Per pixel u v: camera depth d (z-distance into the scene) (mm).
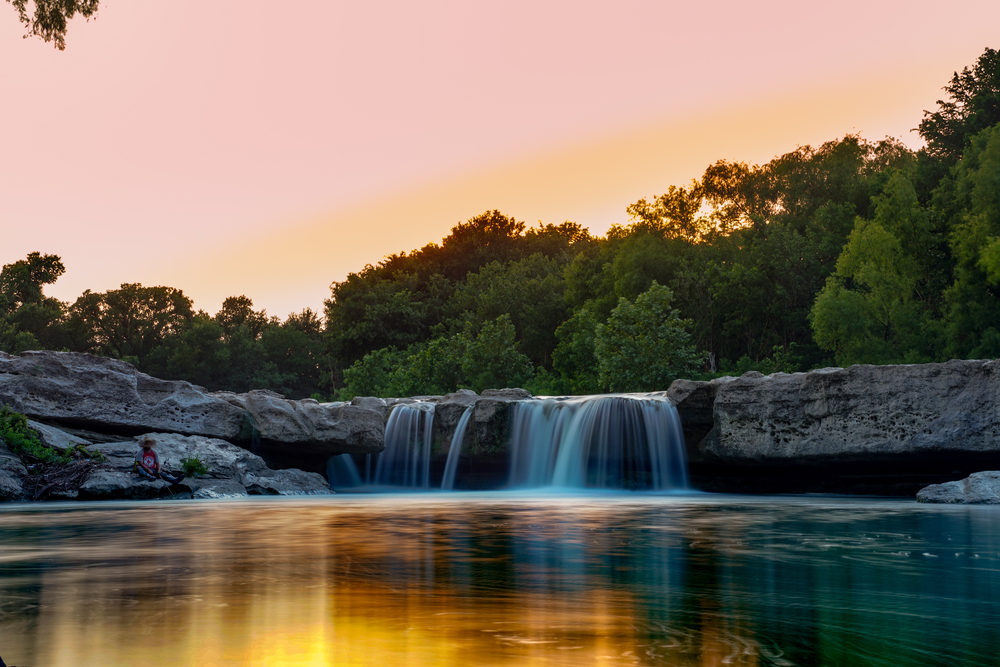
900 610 3338
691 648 2627
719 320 42719
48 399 17828
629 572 4539
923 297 35438
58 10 19688
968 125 41438
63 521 9148
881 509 11570
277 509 11883
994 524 8516
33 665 2422
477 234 86062
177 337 92812
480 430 22234
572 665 2393
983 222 31328
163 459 17328
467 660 2457
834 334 31828
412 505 13141
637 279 42750
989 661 2469
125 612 3268
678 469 20219
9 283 52344
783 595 3727
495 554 5496
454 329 58812
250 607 3383
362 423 21672
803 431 17953
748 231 47250
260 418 20234
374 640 2740
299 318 105625
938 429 16109
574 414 21922
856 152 49844
